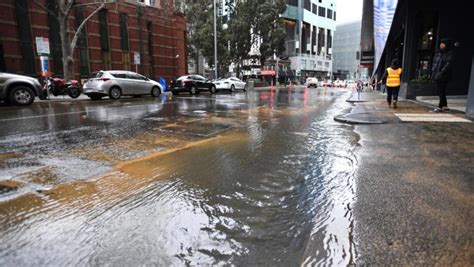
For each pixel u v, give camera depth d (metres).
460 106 9.74
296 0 69.88
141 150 5.13
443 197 2.90
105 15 24.75
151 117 9.27
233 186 3.47
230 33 39.28
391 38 26.38
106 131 6.86
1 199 3.09
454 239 2.17
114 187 3.45
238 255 2.15
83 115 9.58
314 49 79.19
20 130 6.88
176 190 3.37
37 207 2.92
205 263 2.06
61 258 2.12
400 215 2.56
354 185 3.29
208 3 42.72
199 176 3.82
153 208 2.92
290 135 6.41
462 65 13.49
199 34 38.91
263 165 4.25
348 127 7.29
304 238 2.35
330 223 2.53
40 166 4.18
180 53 31.98
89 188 3.41
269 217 2.72
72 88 16.72
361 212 2.65
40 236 2.40
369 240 2.20
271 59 66.94
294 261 2.06
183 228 2.54
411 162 4.06
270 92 27.97
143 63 28.11
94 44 23.88
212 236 2.41
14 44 19.52
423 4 13.96
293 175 3.80
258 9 40.47
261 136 6.34
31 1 20.22
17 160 4.47
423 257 1.97
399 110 9.85
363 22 27.84
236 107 12.62
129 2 26.39
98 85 15.59
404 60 15.15
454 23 13.27
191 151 5.07
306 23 75.38
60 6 17.00
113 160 4.52
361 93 24.75
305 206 2.91
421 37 15.40
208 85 23.44
